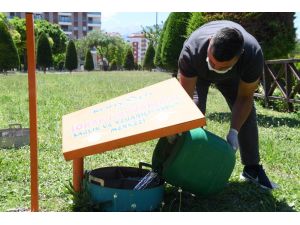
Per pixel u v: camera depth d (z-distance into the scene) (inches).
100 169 144.1
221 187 134.2
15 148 206.5
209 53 129.0
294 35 381.1
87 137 123.6
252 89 145.6
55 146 213.0
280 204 147.3
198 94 153.9
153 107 128.0
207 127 278.4
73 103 397.1
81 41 2561.5
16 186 155.2
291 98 384.5
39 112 320.2
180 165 127.3
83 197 131.8
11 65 1098.7
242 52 132.0
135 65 2028.8
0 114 306.8
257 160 164.1
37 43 1451.8
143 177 142.8
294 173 187.3
